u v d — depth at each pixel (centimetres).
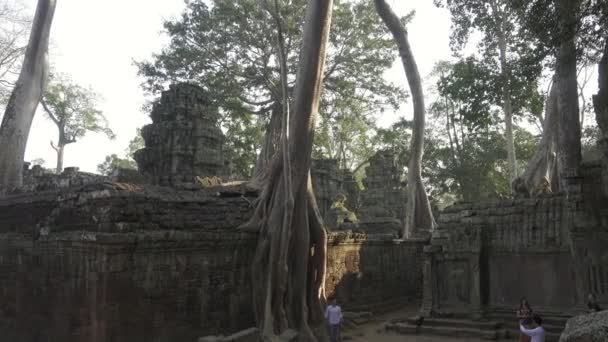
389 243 2078
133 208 960
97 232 898
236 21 2728
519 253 1407
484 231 1470
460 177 3819
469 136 3903
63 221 1023
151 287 930
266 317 1088
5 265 1121
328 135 3719
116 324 850
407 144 4197
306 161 1219
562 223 1352
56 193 1096
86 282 874
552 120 1997
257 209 1227
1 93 2864
